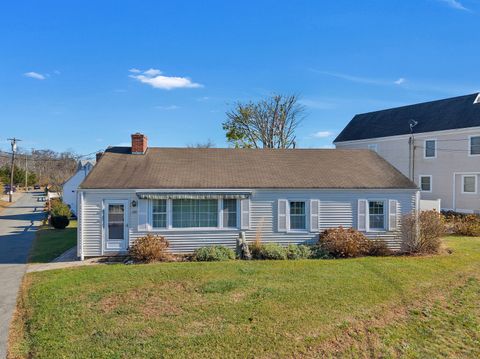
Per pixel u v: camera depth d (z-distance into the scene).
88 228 17.38
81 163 46.09
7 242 22.14
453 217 28.56
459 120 34.44
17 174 90.12
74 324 8.76
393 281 12.38
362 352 7.61
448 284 12.21
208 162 20.86
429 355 7.57
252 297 10.59
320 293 10.96
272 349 7.59
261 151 22.88
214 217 18.22
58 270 14.39
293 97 58.22
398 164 39.22
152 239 16.83
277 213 18.47
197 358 7.20
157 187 17.55
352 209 18.91
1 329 8.78
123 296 10.77
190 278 12.62
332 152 23.14
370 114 45.56
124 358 7.18
